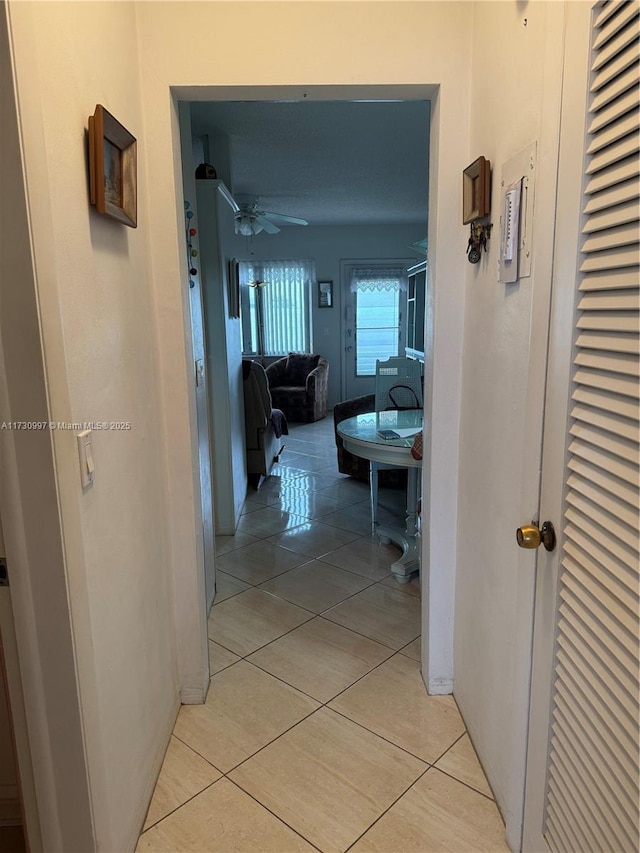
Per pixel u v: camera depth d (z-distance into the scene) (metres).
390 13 1.70
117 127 1.33
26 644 1.13
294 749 1.86
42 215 1.00
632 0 0.84
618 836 0.93
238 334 4.26
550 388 1.17
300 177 5.19
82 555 1.16
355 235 8.26
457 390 1.91
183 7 1.68
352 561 3.29
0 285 0.99
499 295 1.51
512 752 1.45
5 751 1.47
